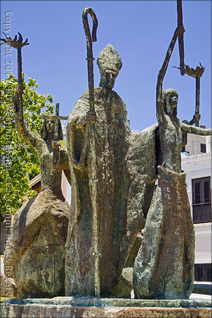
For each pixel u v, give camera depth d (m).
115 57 9.63
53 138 10.57
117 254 9.21
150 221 8.75
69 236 9.16
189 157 28.27
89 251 8.90
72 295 8.99
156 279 8.63
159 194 8.77
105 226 9.05
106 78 9.50
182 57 9.32
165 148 8.98
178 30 9.16
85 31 9.12
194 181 27.98
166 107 9.21
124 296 9.34
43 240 10.03
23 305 9.22
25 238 10.00
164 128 9.06
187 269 8.85
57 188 10.39
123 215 9.33
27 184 18.19
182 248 8.74
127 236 9.23
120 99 9.60
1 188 17.83
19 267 10.07
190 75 10.25
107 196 9.13
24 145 18.23
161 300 8.28
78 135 9.08
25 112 18.08
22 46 10.24
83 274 8.88
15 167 17.84
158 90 9.15
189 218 8.86
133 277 8.78
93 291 8.80
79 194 9.08
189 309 8.16
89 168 8.95
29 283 9.95
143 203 9.27
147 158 9.30
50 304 8.98
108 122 9.37
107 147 9.27
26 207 10.20
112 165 9.27
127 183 9.41
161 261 8.66
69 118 9.12
